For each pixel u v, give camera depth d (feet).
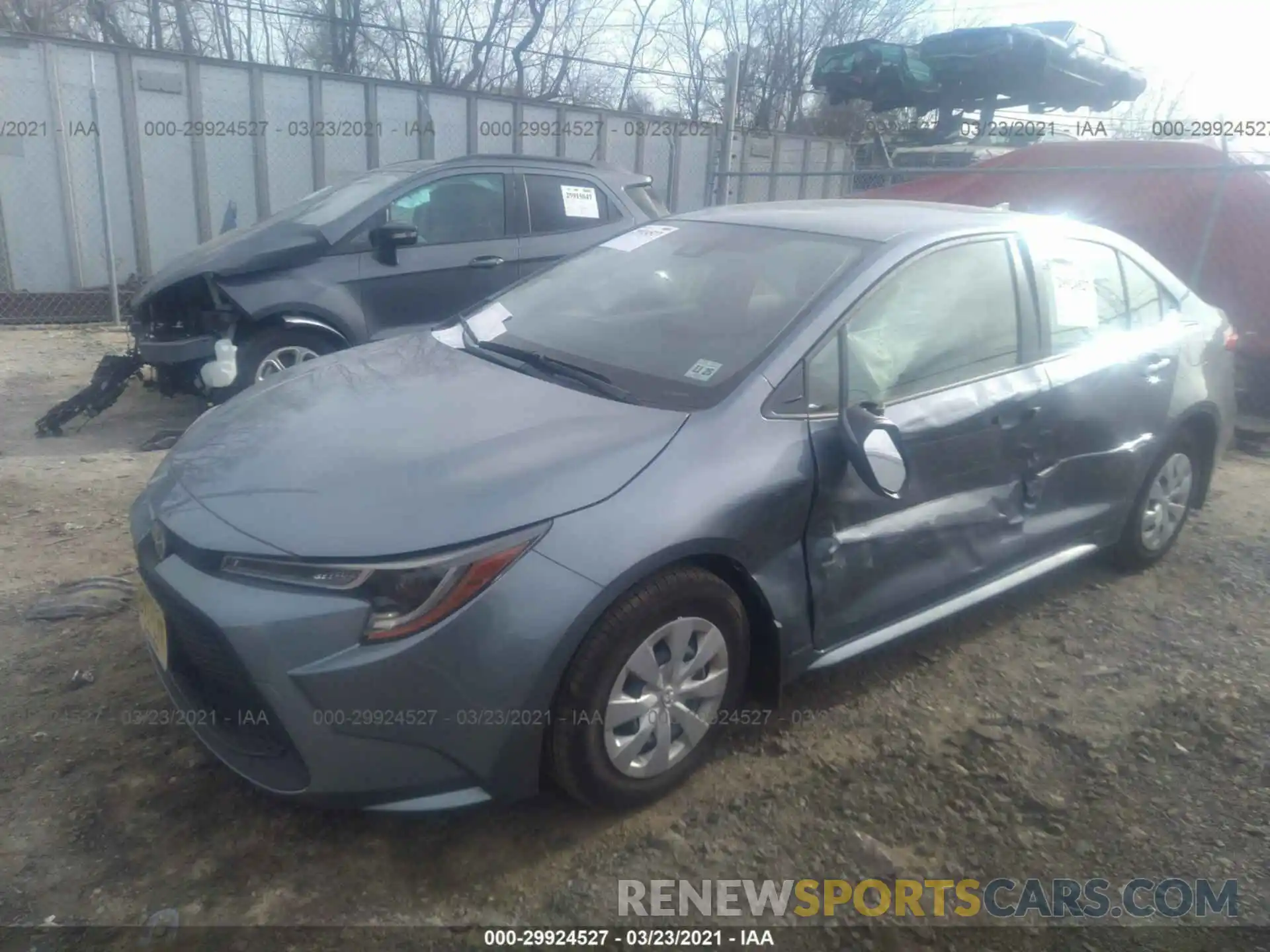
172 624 8.91
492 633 8.27
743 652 10.07
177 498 9.36
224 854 8.91
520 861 8.98
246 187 36.73
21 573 14.12
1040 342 12.81
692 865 9.04
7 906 8.25
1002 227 12.92
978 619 13.92
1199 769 10.74
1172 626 13.92
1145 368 14.12
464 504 8.54
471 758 8.45
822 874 9.03
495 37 60.64
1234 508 18.94
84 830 9.11
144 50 33.73
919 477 11.19
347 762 8.25
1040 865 9.28
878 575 10.99
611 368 10.94
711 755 10.55
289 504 8.78
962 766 10.61
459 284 22.86
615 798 9.34
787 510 9.89
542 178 24.41
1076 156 28.84
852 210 13.47
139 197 34.96
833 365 10.67
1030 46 36.50
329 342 21.63
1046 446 12.74
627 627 8.87
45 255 33.86
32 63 32.14
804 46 72.84
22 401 24.20
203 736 9.04
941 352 11.68
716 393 10.16
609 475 9.07
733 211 14.06
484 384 10.87
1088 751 10.96
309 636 8.09
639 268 12.98
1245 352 25.40
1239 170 22.29
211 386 20.10
